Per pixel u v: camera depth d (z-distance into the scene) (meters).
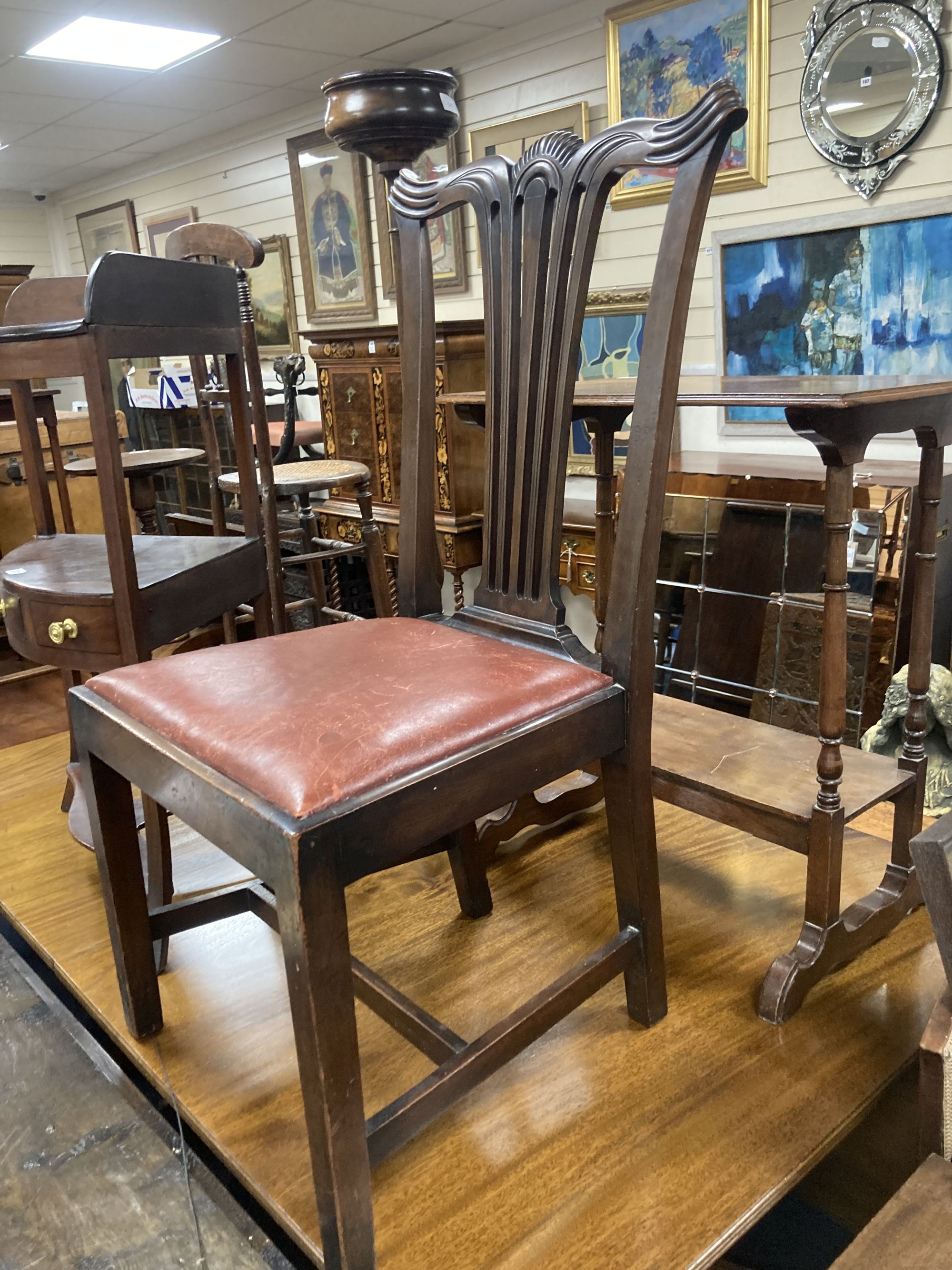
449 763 0.86
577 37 2.89
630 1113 1.06
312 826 0.76
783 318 2.54
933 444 1.20
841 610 1.13
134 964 1.18
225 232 1.99
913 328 2.29
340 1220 0.83
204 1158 1.14
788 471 2.20
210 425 2.29
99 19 2.90
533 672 1.01
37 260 6.45
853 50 2.23
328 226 4.03
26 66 3.37
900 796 1.33
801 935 1.25
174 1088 1.14
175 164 4.98
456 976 1.32
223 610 1.50
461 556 2.75
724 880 1.54
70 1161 1.10
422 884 1.57
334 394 3.02
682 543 2.31
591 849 1.67
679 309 0.94
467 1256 0.90
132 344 1.24
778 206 2.50
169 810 0.93
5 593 1.39
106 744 1.02
